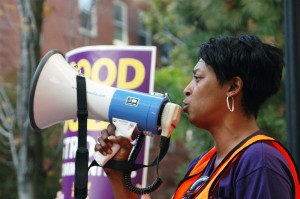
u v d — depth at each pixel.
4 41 10.97
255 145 1.69
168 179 14.69
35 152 6.92
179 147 15.19
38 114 1.97
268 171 1.62
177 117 1.86
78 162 1.86
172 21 8.90
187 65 7.09
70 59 3.55
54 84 1.96
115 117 1.88
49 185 9.44
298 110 2.89
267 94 1.87
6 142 9.23
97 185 3.28
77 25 11.20
